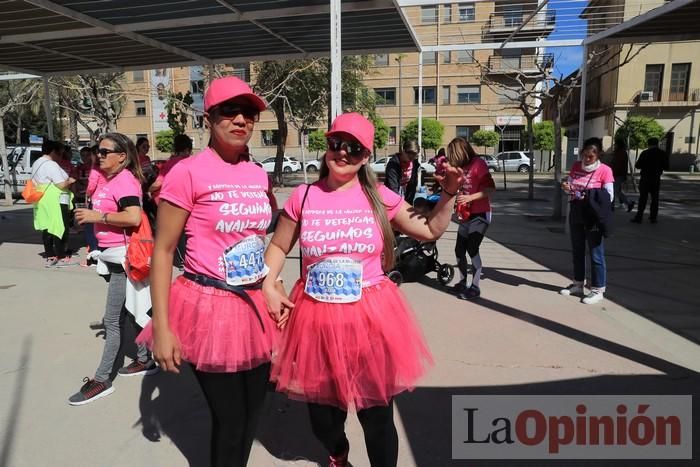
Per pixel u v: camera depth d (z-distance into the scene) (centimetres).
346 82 2264
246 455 244
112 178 356
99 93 1764
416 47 948
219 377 227
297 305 242
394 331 234
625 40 890
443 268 661
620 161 1375
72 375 400
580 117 969
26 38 813
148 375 400
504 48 961
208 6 699
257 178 239
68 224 827
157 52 942
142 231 348
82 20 724
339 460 270
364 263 236
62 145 931
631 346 443
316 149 3722
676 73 3338
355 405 231
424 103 4384
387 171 689
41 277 705
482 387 371
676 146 3422
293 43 909
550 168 3800
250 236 233
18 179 1738
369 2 691
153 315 214
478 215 573
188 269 233
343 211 232
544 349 438
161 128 4238
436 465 285
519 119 4088
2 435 316
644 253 845
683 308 548
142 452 299
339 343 227
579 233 584
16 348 452
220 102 217
